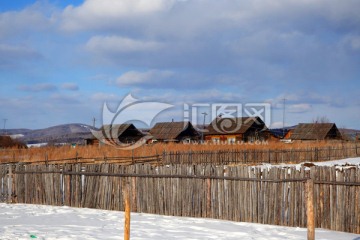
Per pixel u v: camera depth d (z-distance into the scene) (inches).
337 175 374.6
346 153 1643.7
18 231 346.9
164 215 454.3
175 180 456.1
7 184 557.9
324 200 378.6
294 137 2817.4
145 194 471.5
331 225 374.6
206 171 443.8
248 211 417.7
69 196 515.8
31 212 466.0
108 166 496.7
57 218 426.0
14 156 1264.8
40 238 317.7
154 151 1480.1
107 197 492.7
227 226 386.3
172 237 331.9
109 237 327.9
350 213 365.4
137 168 478.3
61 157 1295.5
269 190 407.2
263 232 359.3
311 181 282.8
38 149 1526.8
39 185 537.6
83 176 544.7
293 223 392.2
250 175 418.9
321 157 1526.8
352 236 345.1
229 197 427.8
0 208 498.3
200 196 443.2
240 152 1437.0
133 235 337.4
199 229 369.7
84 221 407.8
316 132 2790.4
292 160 1470.2
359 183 359.6
